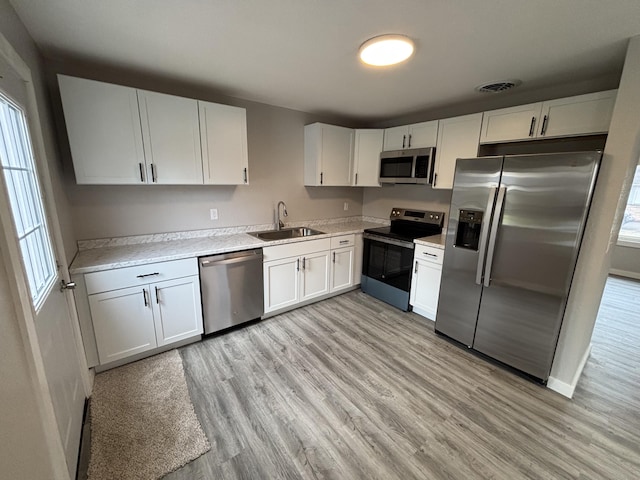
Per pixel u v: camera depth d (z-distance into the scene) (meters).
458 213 2.42
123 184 2.26
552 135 2.23
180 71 2.19
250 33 1.62
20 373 0.85
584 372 2.23
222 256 2.49
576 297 1.88
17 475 0.75
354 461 1.47
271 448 1.53
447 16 1.42
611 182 1.70
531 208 1.97
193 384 1.99
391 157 3.44
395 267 3.25
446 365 2.28
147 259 2.10
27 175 1.29
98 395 1.86
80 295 1.88
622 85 1.63
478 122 2.67
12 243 0.88
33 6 1.35
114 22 1.51
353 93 2.69
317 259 3.23
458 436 1.63
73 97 1.90
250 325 2.85
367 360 2.32
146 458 1.45
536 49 1.76
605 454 1.53
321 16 1.44
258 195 3.24
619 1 1.26
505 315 2.20
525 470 1.44
